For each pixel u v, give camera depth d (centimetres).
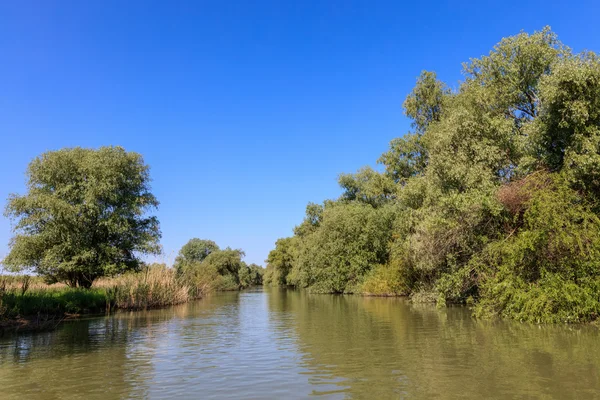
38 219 2848
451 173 1834
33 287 2272
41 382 797
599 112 1460
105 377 831
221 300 3750
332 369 853
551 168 1636
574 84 1458
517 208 1623
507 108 2114
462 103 2362
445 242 1936
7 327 1614
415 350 1024
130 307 2648
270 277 10188
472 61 2242
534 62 2005
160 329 1606
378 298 3175
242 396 682
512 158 1853
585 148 1409
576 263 1331
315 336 1312
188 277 3919
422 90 3591
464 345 1066
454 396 644
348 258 3975
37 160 3070
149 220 3497
